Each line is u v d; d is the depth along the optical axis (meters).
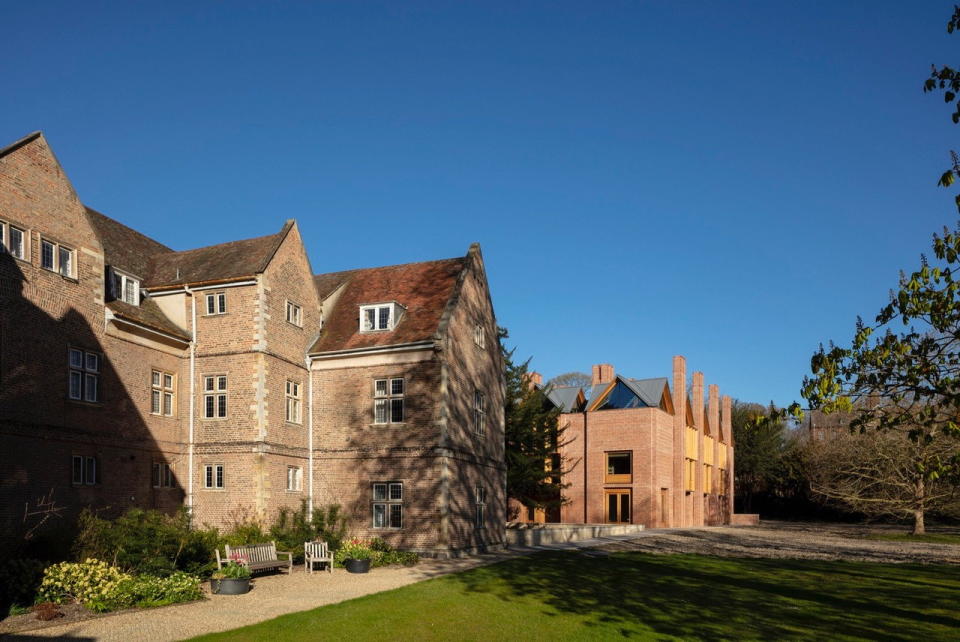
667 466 48.69
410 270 30.14
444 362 25.14
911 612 15.34
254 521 23.16
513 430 36.81
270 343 24.62
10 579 13.60
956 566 24.53
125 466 21.70
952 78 8.59
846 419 46.50
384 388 25.92
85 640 11.19
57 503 19.12
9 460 17.83
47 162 19.70
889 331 9.16
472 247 29.44
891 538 39.31
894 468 39.88
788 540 37.22
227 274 24.80
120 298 23.25
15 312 18.28
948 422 8.98
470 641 11.99
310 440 26.48
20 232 18.75
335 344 26.94
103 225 26.94
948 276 8.45
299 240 27.19
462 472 26.05
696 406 55.62
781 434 73.12
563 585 18.23
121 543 16.44
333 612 13.52
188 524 20.00
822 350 9.45
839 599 16.91
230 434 23.98
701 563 24.48
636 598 16.56
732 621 14.14
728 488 62.75
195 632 11.80
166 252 29.44
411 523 24.59
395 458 25.17
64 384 19.69
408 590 16.38
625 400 47.88
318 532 23.20
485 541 28.02
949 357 9.42
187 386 24.66
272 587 16.97
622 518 46.94
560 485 39.44
